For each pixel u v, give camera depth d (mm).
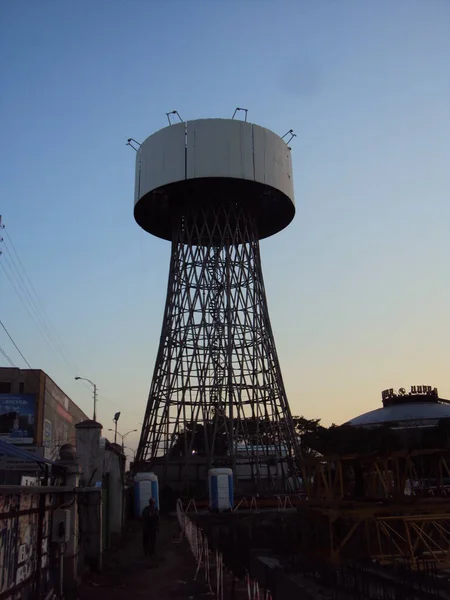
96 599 15625
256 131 60375
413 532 20422
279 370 60562
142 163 61656
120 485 31344
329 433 24625
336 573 13617
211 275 61594
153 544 23469
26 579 11102
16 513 10430
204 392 57406
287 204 63562
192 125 59344
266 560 17500
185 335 59406
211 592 16375
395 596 12305
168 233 69500
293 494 51500
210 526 29844
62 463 15719
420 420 50250
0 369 73875
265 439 57625
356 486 26922
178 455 57219
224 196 62094
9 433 70125
